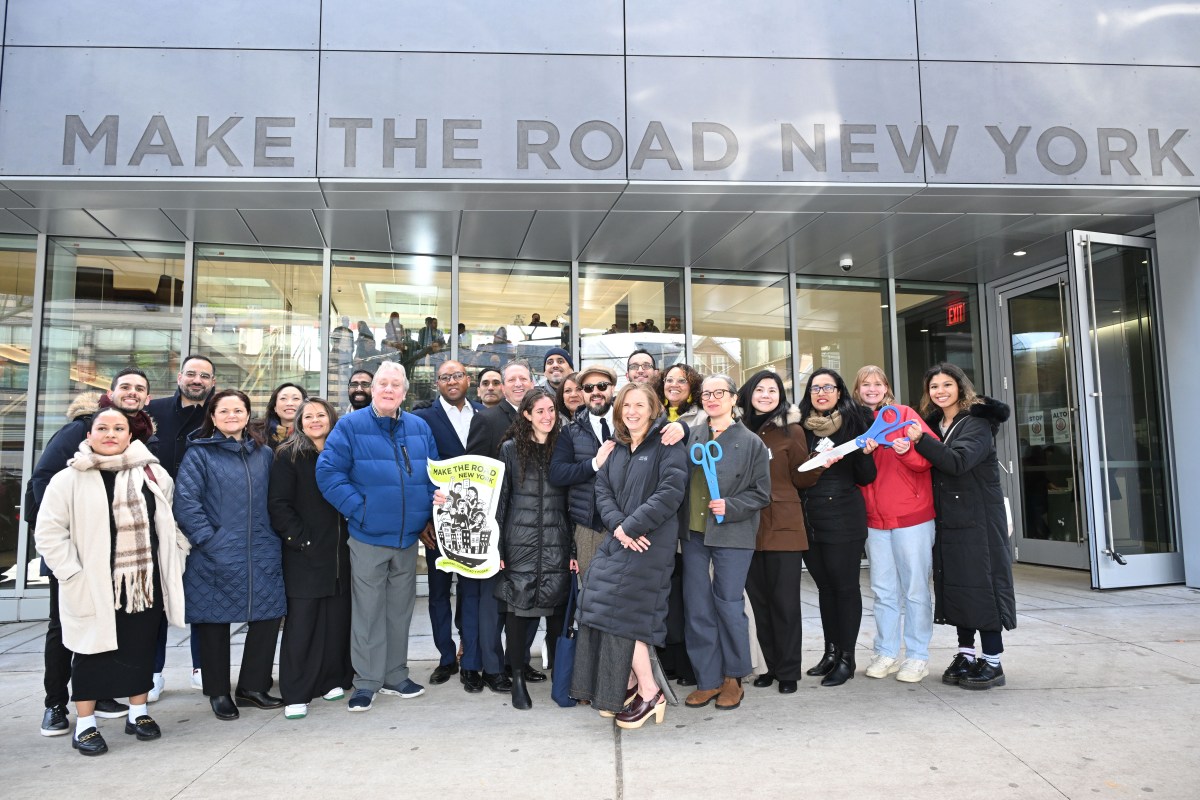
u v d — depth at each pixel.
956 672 4.27
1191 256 6.89
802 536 4.28
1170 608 6.28
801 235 7.47
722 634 3.98
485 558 4.07
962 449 4.18
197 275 7.41
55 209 6.43
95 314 7.21
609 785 3.01
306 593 4.04
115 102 5.85
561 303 8.16
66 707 3.84
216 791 3.02
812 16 6.42
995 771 3.07
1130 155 6.61
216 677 3.99
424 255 7.85
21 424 7.00
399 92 6.05
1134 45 6.72
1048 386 8.72
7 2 5.85
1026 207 6.88
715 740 3.50
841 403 4.48
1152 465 7.50
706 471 3.94
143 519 3.65
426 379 7.77
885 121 6.40
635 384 3.82
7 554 6.85
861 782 2.99
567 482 4.03
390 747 3.49
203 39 5.95
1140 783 2.93
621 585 3.63
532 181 6.09
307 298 7.58
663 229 7.21
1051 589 7.25
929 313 9.31
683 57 6.29
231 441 4.08
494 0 6.19
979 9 6.57
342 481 4.05
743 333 8.67
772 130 6.30
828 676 4.36
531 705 4.09
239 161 5.91
